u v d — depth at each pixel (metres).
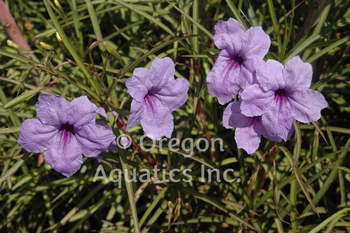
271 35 0.49
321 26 0.41
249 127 0.39
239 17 0.41
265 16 0.50
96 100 0.38
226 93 0.39
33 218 0.51
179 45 0.47
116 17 0.54
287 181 0.42
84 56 0.50
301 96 0.37
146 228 0.42
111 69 0.40
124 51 0.55
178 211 0.41
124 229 0.45
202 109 0.45
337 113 0.49
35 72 0.48
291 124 0.37
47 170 0.49
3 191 0.51
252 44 0.37
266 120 0.37
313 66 0.46
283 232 0.42
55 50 0.52
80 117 0.36
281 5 0.50
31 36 0.54
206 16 0.48
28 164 0.52
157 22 0.41
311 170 0.46
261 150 0.46
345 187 0.46
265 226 0.46
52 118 0.36
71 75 0.46
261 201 0.44
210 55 0.40
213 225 0.47
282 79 0.37
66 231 0.52
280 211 0.44
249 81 0.38
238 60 0.39
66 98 0.37
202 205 0.48
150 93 0.38
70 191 0.48
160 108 0.38
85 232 0.51
